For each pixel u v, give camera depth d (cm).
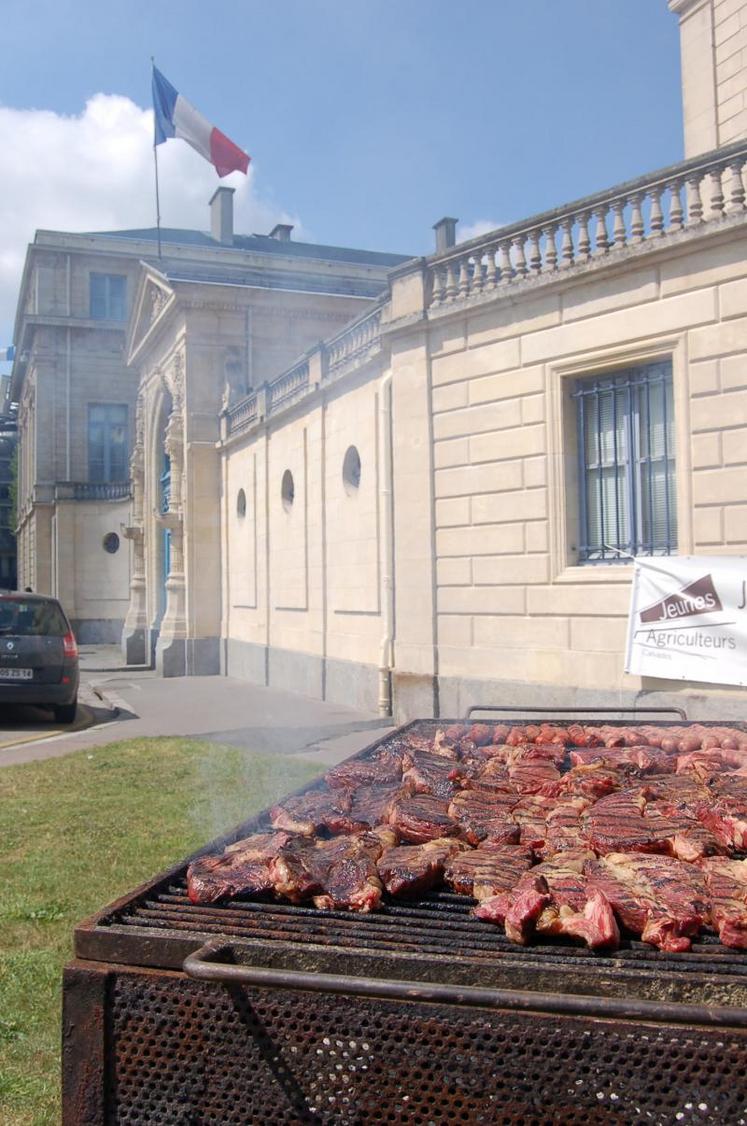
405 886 284
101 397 4703
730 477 970
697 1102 208
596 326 1088
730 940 246
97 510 4250
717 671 960
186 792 880
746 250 958
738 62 1341
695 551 995
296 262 4434
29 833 738
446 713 1257
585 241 1099
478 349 1220
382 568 1437
